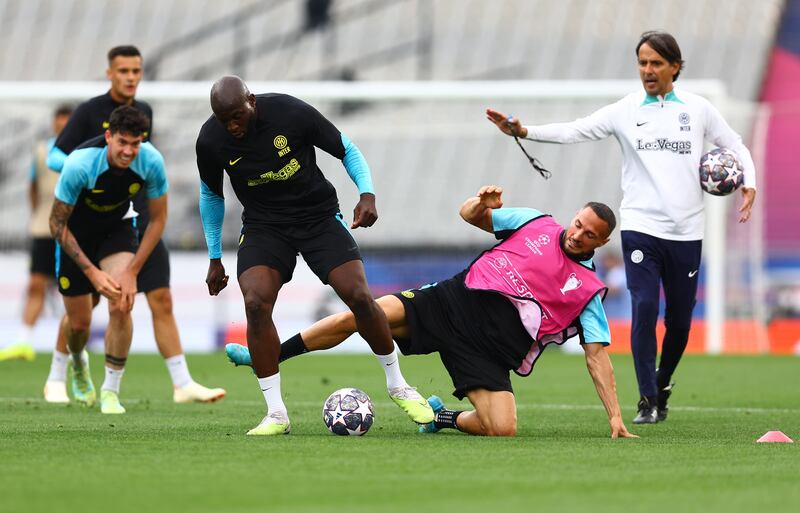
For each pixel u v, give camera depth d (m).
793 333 68.06
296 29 95.12
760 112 75.25
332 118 85.62
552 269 22.59
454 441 20.78
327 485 14.99
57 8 97.88
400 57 93.69
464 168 84.44
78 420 25.94
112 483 15.07
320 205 22.06
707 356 58.66
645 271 26.50
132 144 25.89
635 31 92.06
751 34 89.75
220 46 95.44
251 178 21.61
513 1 94.75
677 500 13.88
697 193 26.66
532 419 27.42
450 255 67.06
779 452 19.16
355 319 21.92
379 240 82.31
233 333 64.19
